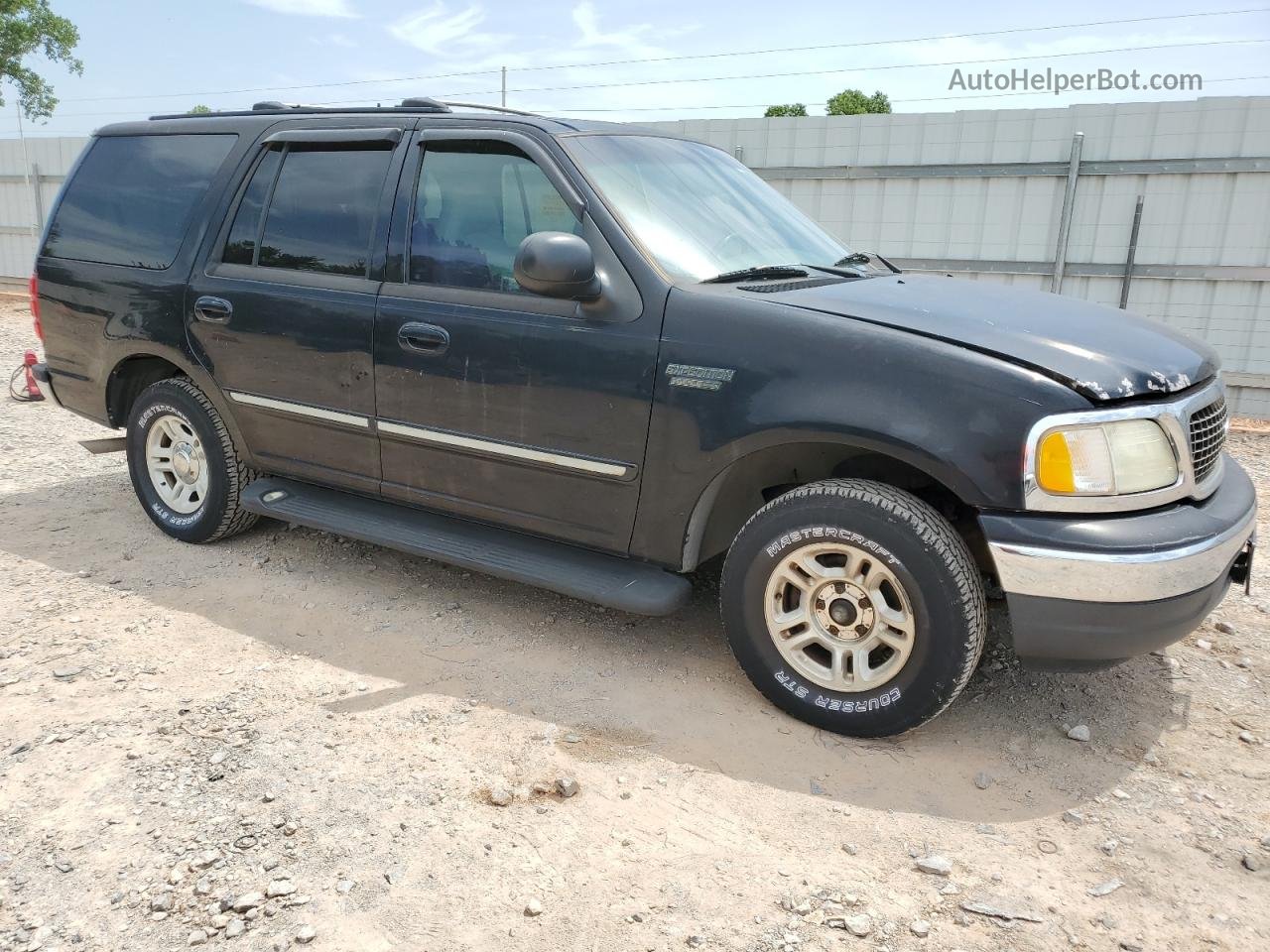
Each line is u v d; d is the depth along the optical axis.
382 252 3.68
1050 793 2.70
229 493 4.34
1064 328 2.91
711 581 4.17
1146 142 8.12
